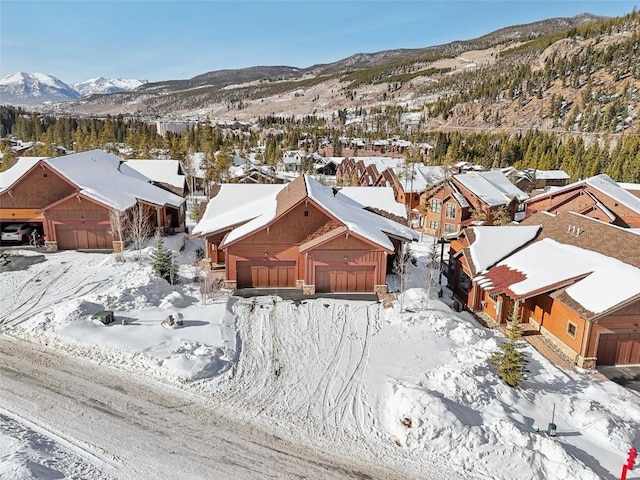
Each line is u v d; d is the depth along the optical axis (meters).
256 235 27.14
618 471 13.52
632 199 44.06
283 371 18.69
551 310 22.81
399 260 31.53
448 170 57.91
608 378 19.67
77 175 35.03
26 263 30.42
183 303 24.69
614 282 20.77
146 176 44.19
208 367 18.14
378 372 18.70
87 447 13.68
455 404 15.86
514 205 51.91
